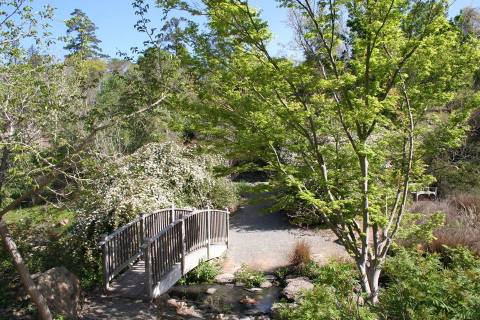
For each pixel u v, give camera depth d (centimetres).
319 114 687
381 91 665
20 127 560
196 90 691
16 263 571
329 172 717
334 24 637
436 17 632
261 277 1037
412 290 442
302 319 466
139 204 1123
